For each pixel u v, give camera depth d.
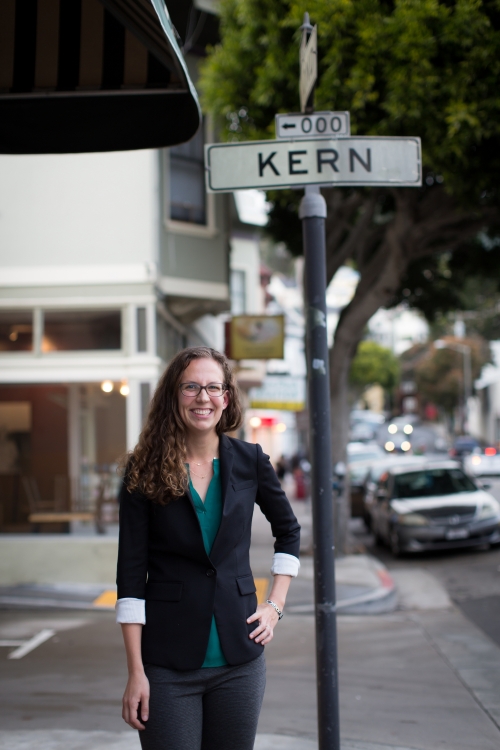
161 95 4.48
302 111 4.19
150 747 2.72
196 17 14.28
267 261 56.19
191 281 13.05
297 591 10.98
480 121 11.17
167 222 12.77
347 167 4.03
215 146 4.06
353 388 80.69
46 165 12.06
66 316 11.99
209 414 2.89
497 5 11.09
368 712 5.83
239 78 12.87
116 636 8.65
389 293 14.07
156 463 2.80
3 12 4.21
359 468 24.83
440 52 11.18
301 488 31.02
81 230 12.00
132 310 11.84
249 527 2.92
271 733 5.23
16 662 7.47
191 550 2.77
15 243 12.02
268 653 7.82
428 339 84.00
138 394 11.75
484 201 13.48
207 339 19.30
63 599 10.61
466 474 15.84
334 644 3.58
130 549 2.79
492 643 8.22
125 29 4.20
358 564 13.17
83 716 5.68
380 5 11.48
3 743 5.04
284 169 4.02
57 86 4.48
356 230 14.96
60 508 11.89
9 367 11.88
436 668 7.17
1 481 12.03
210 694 2.80
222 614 2.77
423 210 14.08
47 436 12.01
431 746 5.06
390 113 11.30
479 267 18.33
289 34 12.15
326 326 3.83
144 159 12.06
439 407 79.50
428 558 14.30
